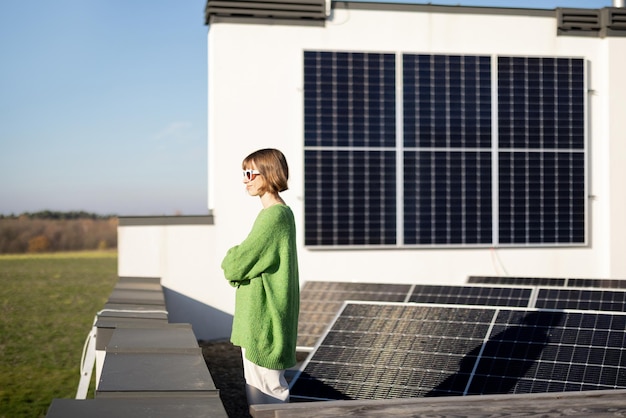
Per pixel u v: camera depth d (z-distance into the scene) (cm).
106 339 713
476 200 1266
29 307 2520
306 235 1216
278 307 504
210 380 477
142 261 1191
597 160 1316
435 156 1252
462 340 767
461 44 1273
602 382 662
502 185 1275
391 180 1240
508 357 726
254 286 506
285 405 455
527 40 1291
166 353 579
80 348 1808
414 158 1246
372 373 750
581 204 1301
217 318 1205
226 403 844
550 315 766
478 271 1271
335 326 847
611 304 986
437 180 1253
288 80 1223
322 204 1220
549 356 708
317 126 1216
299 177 1225
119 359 549
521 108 1280
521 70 1277
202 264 1201
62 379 1380
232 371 993
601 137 1317
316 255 1225
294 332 518
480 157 1267
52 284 3033
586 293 1021
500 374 705
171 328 717
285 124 1222
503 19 1284
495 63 1268
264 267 500
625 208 1313
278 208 507
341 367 766
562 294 1031
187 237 1198
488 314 796
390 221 1239
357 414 441
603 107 1314
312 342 1064
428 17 1262
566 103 1293
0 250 3844
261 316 505
